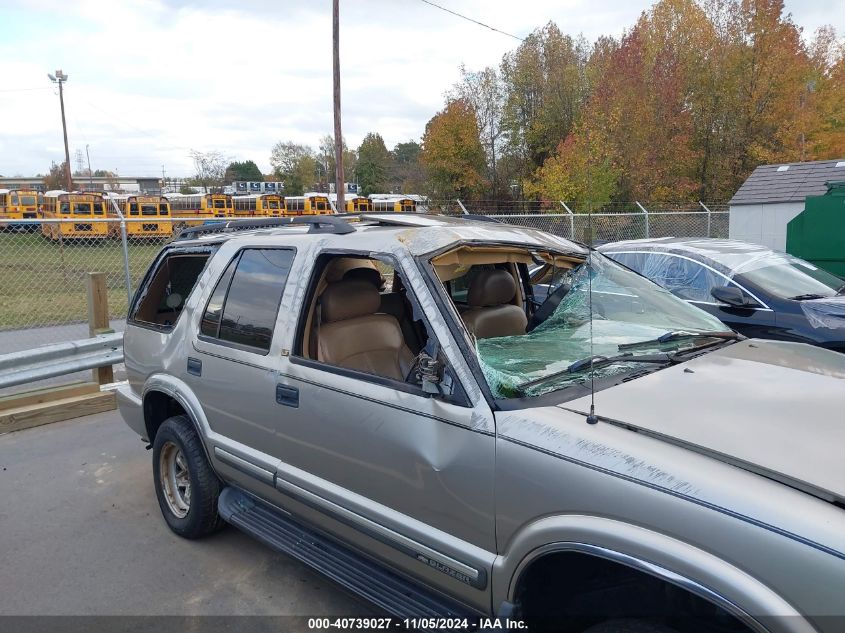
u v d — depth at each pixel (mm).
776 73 33656
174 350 3848
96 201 29797
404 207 42625
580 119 37562
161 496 4207
